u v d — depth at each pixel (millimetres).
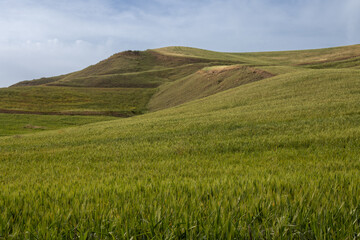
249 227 2561
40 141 24609
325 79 43250
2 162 13875
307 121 20672
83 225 2809
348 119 19641
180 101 81750
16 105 80938
